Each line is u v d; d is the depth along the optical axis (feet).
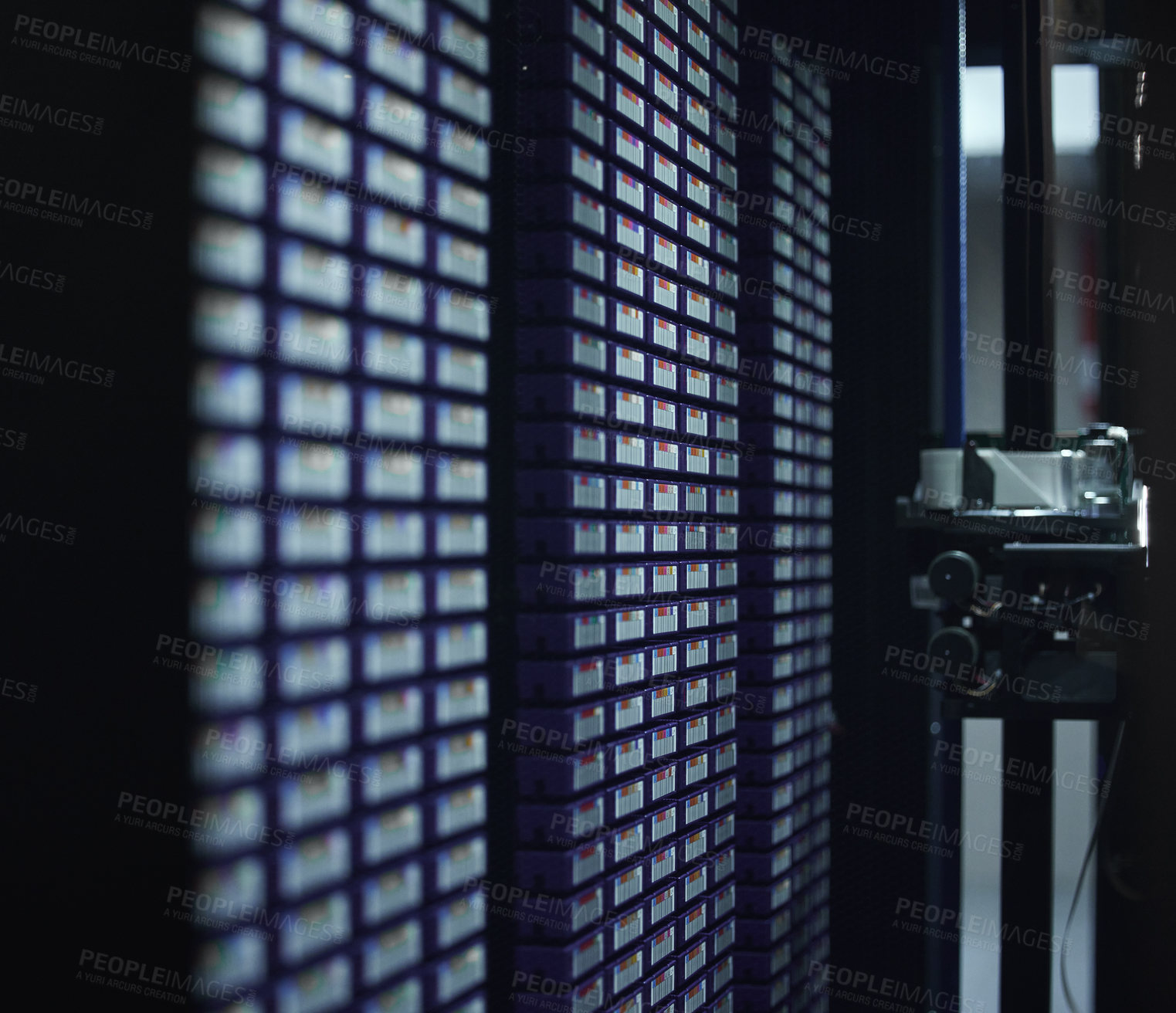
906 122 13.17
